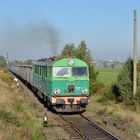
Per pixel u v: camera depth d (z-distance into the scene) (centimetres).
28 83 7838
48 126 3278
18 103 4172
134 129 3092
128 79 4862
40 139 2591
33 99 5622
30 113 3744
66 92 4116
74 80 4134
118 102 5062
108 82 8862
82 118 3794
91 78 6241
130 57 5044
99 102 5297
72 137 2788
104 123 3488
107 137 2780
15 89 6875
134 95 4647
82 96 4169
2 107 3453
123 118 3688
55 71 4106
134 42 4638
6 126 2673
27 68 7975
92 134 2906
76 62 4162
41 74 5003
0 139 2272
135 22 4650
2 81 8138
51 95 4103
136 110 4394
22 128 2742
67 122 3494
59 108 4184
